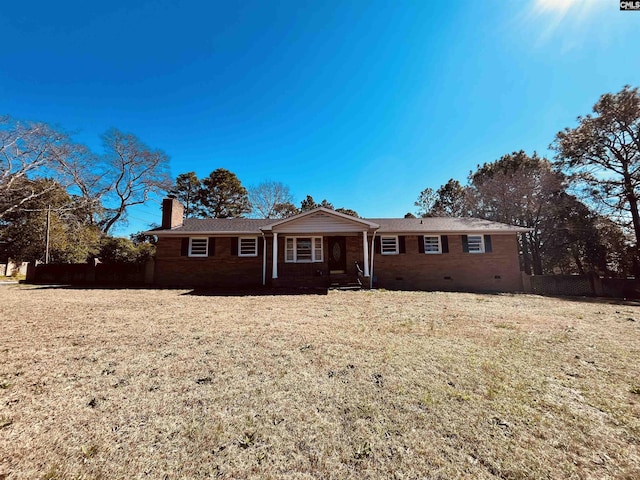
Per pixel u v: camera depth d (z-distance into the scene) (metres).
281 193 36.06
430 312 7.87
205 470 1.96
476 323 6.56
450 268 15.52
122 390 3.12
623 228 19.47
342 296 10.92
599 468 2.00
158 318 6.74
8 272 22.27
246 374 3.59
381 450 2.18
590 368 3.85
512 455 2.13
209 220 17.91
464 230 15.51
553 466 2.01
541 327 6.21
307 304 9.04
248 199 37.34
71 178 27.53
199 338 5.12
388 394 3.08
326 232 14.45
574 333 5.71
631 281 13.90
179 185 36.50
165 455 2.10
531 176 23.89
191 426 2.47
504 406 2.84
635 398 3.03
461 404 2.88
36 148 24.86
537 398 3.01
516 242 15.83
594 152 19.80
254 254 15.63
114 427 2.44
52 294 10.98
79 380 3.36
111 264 16.14
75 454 2.10
